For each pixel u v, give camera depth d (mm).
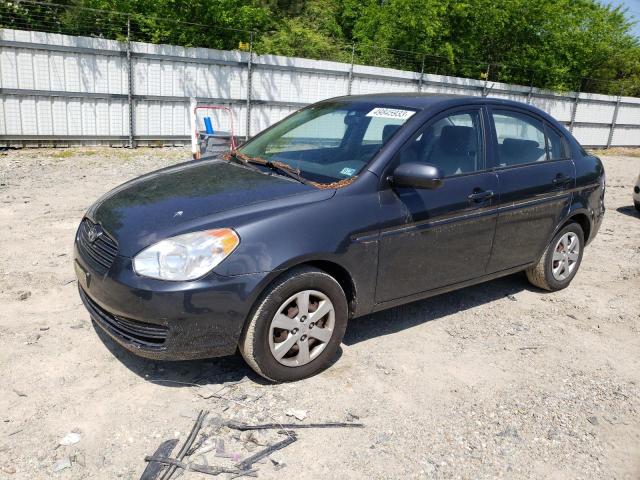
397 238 3830
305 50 19969
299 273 3377
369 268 3736
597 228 5680
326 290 3518
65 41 12570
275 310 3328
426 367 3896
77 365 3623
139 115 13898
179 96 14258
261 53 16219
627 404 3641
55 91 12719
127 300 3156
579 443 3207
